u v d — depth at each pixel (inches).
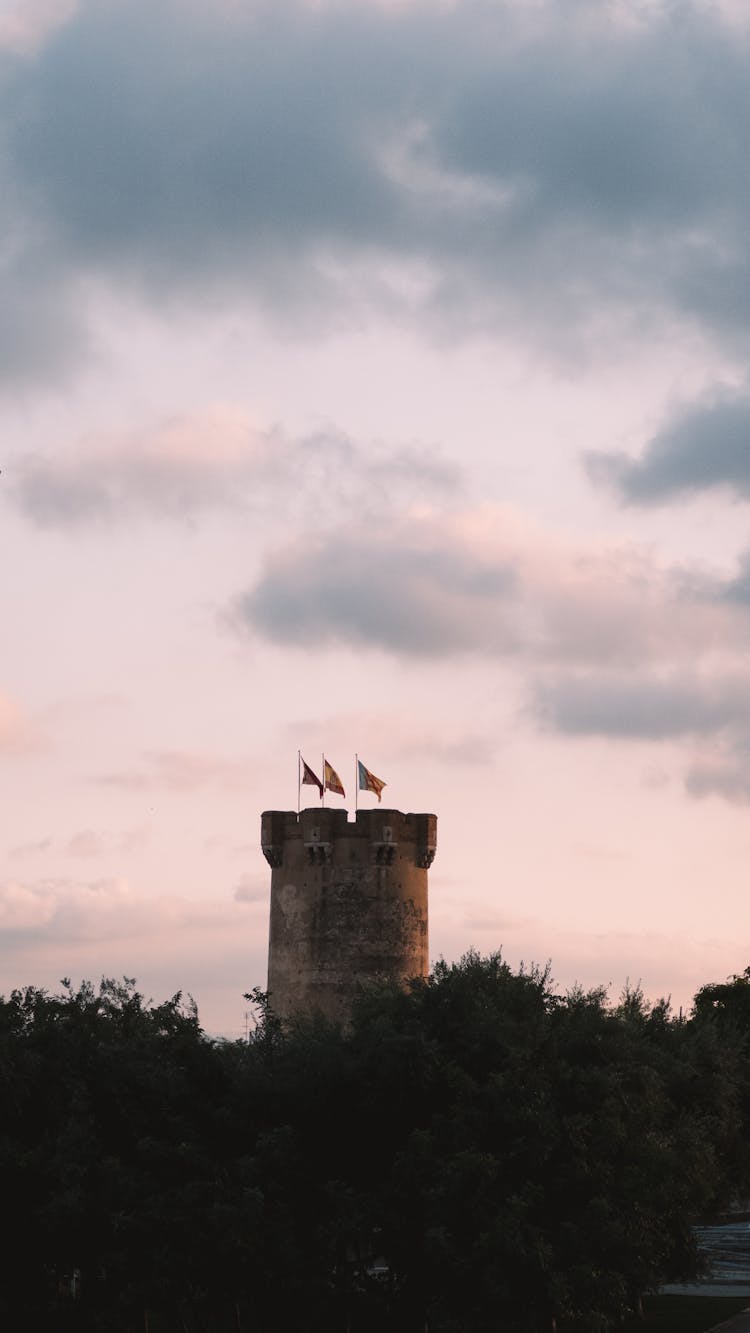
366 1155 2541.8
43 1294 2476.6
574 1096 2477.9
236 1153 2517.2
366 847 4485.7
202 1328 2539.4
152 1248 2356.1
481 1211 2315.5
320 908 4468.5
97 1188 2394.2
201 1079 2598.4
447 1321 2608.3
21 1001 2659.9
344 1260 2448.3
